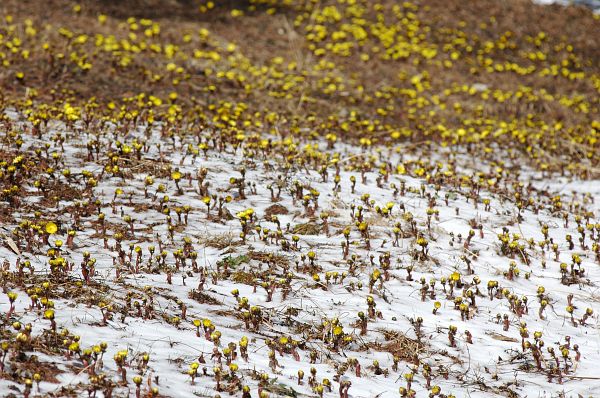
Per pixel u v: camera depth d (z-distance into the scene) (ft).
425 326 31.40
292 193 44.83
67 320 25.57
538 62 110.22
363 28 116.37
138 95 68.74
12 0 98.99
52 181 41.93
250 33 106.83
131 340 25.31
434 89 91.76
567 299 35.29
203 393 22.71
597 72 107.86
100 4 104.17
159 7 110.01
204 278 32.86
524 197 53.47
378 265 36.96
